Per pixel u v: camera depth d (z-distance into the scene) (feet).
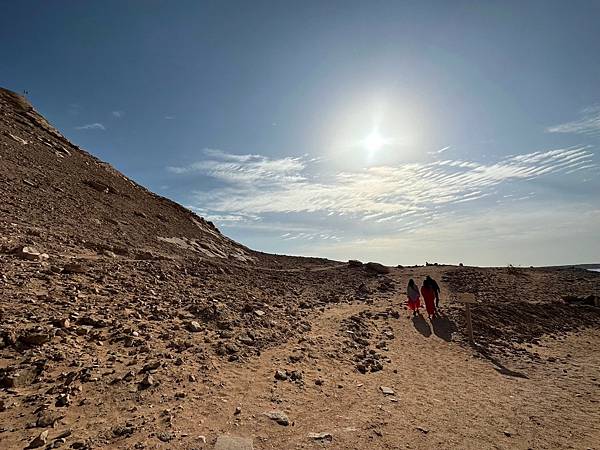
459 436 20.86
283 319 43.83
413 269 113.50
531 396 29.91
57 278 36.63
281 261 140.77
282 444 17.52
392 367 33.94
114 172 150.61
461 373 34.78
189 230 121.39
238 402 21.52
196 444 16.37
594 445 21.21
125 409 18.56
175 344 27.86
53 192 84.17
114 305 33.40
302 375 27.86
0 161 84.74
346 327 45.39
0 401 17.20
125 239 75.82
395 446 18.71
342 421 21.07
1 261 36.78
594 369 39.86
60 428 16.21
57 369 21.01
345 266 116.88
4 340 22.21
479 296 73.05
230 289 55.16
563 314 66.74
